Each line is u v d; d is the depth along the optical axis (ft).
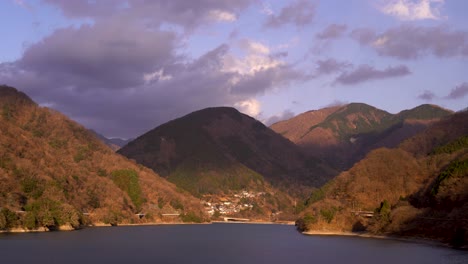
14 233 558.15
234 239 598.34
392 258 384.88
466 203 533.14
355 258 387.55
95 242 488.44
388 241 563.89
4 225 554.46
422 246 491.31
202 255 403.13
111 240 521.24
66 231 634.43
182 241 547.08
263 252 434.71
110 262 346.33
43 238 510.58
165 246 474.08
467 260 368.68
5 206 583.99
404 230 598.75
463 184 572.51
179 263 352.08
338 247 486.38
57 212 645.51
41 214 606.96
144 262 351.05
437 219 560.20
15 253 380.17
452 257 387.75
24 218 584.40
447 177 606.55
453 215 531.50
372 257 393.29
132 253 402.31
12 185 627.87
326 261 370.53
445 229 527.40
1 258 350.64
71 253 389.39
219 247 479.82
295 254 419.13
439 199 594.24
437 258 381.40
